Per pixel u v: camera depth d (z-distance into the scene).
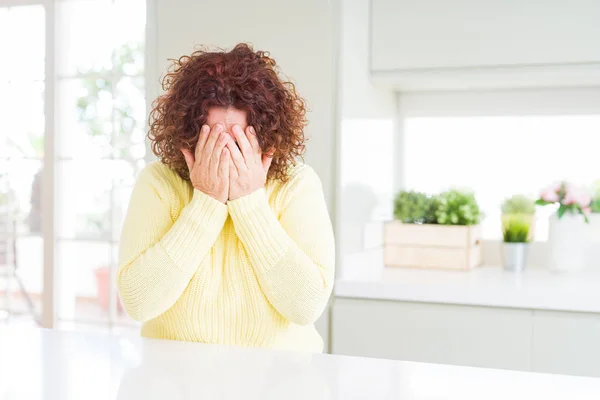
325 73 2.00
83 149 2.77
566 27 1.98
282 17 2.04
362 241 2.22
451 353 1.91
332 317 2.02
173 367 0.88
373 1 2.18
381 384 0.81
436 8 2.10
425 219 2.41
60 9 2.70
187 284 1.11
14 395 0.77
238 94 1.09
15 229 2.96
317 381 0.82
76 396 0.76
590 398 0.76
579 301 1.78
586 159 2.40
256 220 1.09
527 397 0.76
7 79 2.93
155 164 1.23
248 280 1.13
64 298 2.82
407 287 1.94
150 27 2.20
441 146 2.58
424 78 2.13
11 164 2.94
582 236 2.21
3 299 3.04
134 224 1.15
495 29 2.04
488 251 2.52
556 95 2.42
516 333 1.85
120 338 1.06
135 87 2.72
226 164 1.07
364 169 2.23
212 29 2.13
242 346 1.05
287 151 1.16
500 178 2.51
